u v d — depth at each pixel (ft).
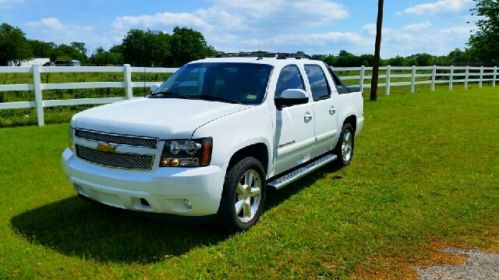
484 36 145.79
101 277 11.42
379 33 57.77
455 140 31.30
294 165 18.16
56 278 11.33
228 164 13.57
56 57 458.91
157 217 13.21
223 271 11.85
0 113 38.70
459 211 16.79
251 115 14.66
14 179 19.54
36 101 34.32
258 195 15.20
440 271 12.12
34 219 15.08
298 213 16.44
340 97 21.81
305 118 18.01
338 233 14.51
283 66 17.52
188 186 12.37
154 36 325.62
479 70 100.48
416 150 28.02
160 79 72.43
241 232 14.40
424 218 16.02
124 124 13.03
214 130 13.01
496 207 17.34
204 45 336.29
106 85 38.27
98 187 13.33
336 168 22.97
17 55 360.89
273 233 14.42
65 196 17.51
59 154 24.25
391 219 15.87
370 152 27.40
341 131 22.09
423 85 90.02
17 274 11.43
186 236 14.02
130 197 12.84
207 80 16.96
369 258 12.76
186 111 13.93
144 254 12.73
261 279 11.48
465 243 13.98
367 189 19.63
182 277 11.51
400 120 40.75
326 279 11.57
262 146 15.44
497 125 38.11
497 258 12.99
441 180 21.15
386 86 66.54
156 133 12.53
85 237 13.76
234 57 18.54
